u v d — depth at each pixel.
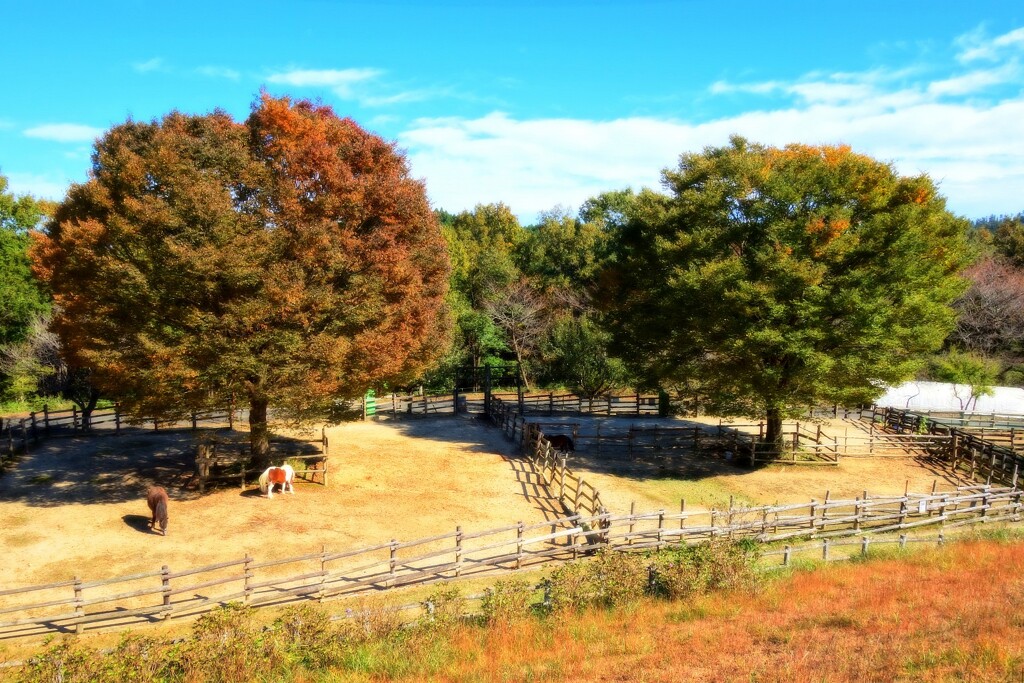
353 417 25.39
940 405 42.78
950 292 27.97
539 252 65.19
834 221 24.27
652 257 28.27
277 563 16.03
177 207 19.23
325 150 21.06
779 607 14.59
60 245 20.98
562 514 22.59
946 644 11.58
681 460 30.23
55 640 14.09
